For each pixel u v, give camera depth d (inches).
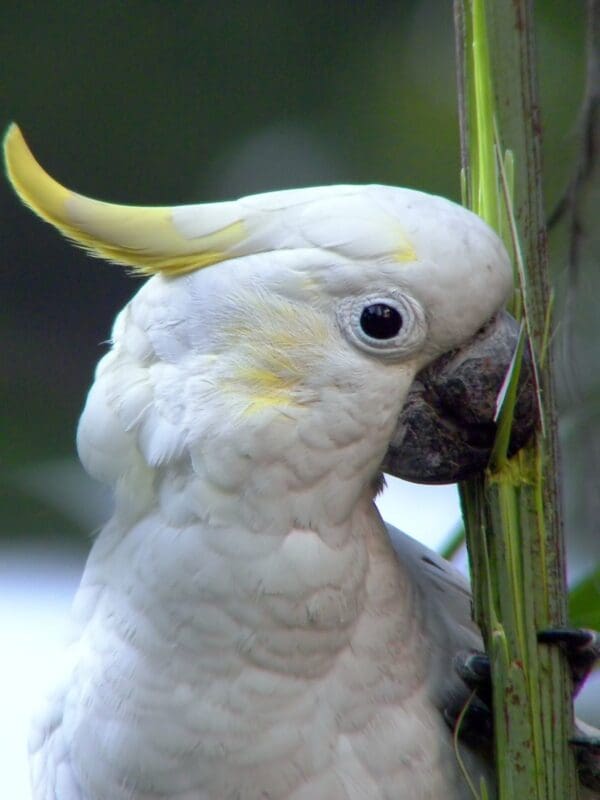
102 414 80.4
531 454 79.4
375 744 80.4
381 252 79.4
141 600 80.1
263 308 79.6
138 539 80.2
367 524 80.7
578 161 81.0
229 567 79.7
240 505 79.7
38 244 107.5
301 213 79.7
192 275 79.9
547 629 79.3
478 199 79.7
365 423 79.7
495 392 79.8
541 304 79.4
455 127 105.0
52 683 81.1
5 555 95.7
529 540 79.4
